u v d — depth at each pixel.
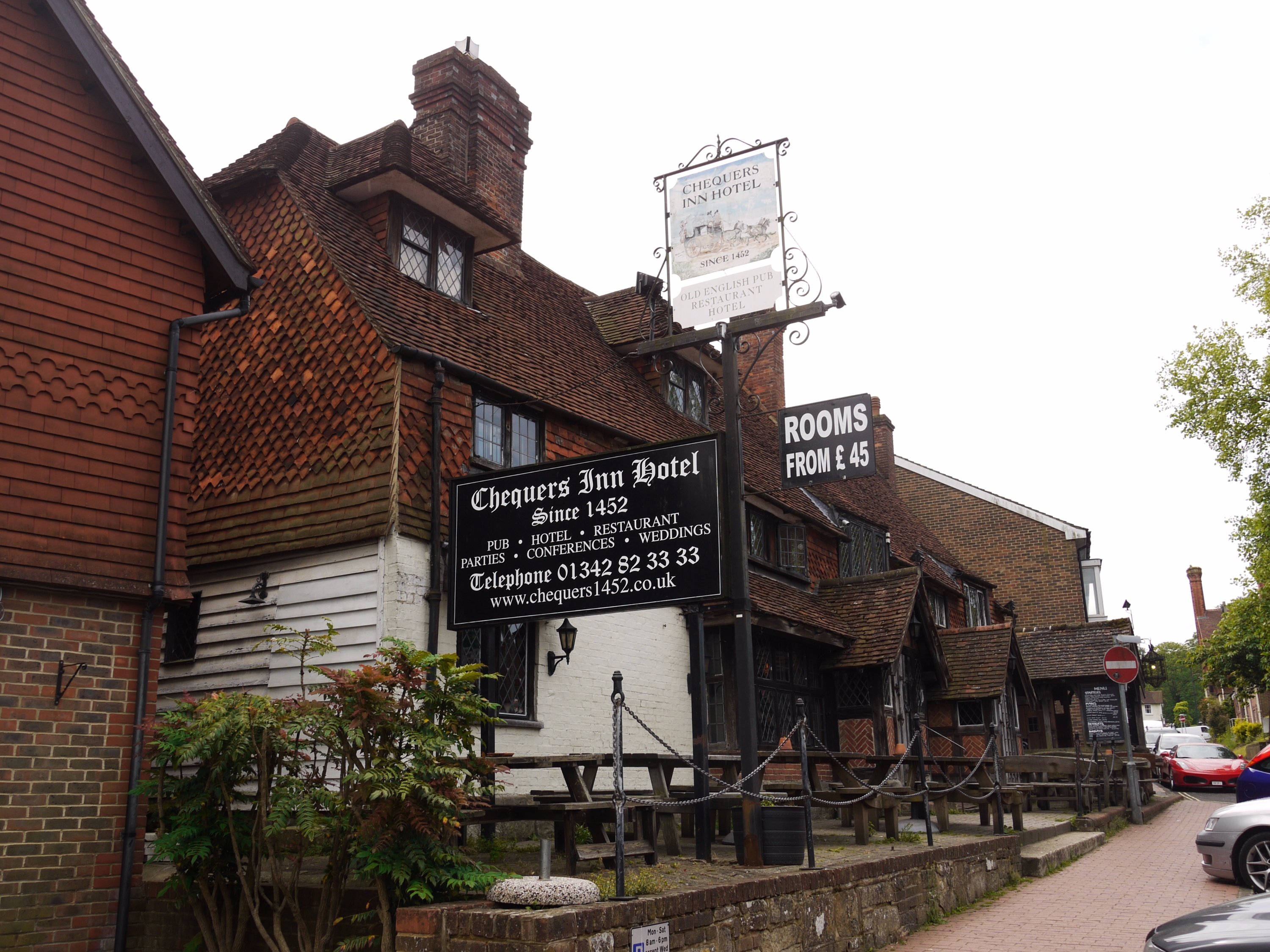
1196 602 76.38
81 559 8.00
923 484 37.81
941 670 19.36
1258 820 10.46
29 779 7.51
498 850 9.05
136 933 7.93
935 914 9.82
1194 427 25.75
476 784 7.45
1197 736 34.03
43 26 8.41
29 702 7.60
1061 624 31.39
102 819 7.86
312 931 7.51
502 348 12.80
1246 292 25.17
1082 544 35.19
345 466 10.40
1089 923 9.20
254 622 10.77
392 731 6.95
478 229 13.22
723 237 10.55
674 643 14.10
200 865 7.47
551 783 11.35
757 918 7.23
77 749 7.80
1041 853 12.69
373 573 9.97
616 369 15.93
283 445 10.98
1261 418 24.80
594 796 9.17
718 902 6.84
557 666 11.78
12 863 7.32
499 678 10.86
